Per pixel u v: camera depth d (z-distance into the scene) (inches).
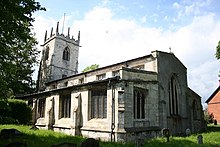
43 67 2314.2
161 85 895.7
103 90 792.3
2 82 473.7
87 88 839.7
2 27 391.9
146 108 814.5
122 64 1039.6
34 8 418.6
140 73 813.2
